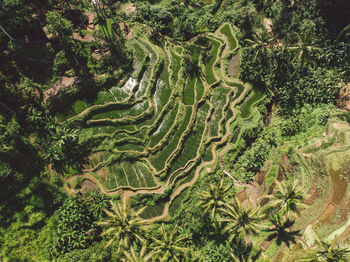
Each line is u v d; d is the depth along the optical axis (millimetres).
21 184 26859
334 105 36781
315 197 31547
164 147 34781
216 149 36531
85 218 28828
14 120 27844
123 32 36906
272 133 37625
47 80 30797
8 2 26656
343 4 36438
